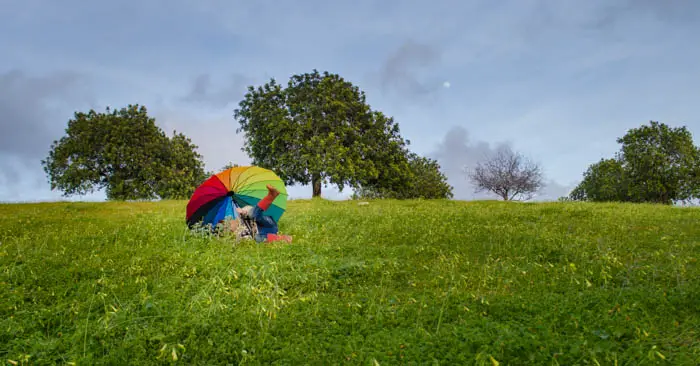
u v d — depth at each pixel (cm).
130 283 621
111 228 1116
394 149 3266
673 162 3597
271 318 478
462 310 503
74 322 484
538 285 610
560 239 899
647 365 358
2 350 418
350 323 474
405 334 430
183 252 821
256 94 3266
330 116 3075
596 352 379
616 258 698
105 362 388
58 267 729
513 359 375
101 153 3297
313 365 380
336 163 2797
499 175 3650
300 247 859
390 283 645
